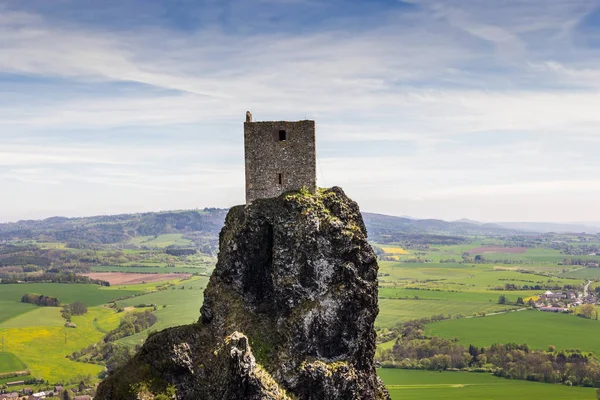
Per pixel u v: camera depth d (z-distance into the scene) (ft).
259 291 207.31
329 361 190.39
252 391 177.68
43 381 606.14
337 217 204.03
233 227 213.25
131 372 189.26
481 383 570.46
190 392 187.11
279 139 210.18
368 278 199.82
